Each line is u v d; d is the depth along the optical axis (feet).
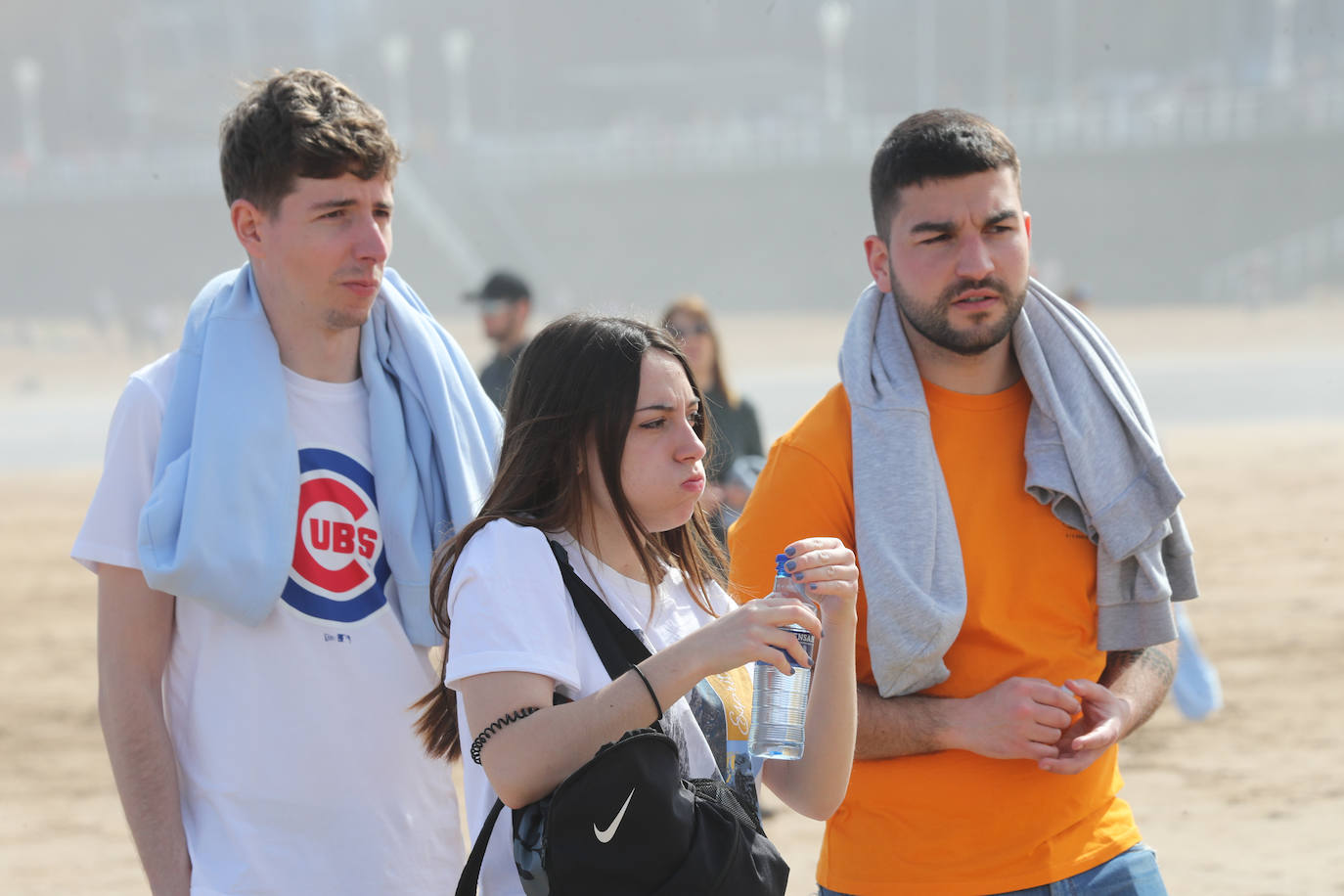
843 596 19.12
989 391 23.72
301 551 21.56
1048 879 22.20
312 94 21.22
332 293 21.36
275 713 21.24
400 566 22.04
